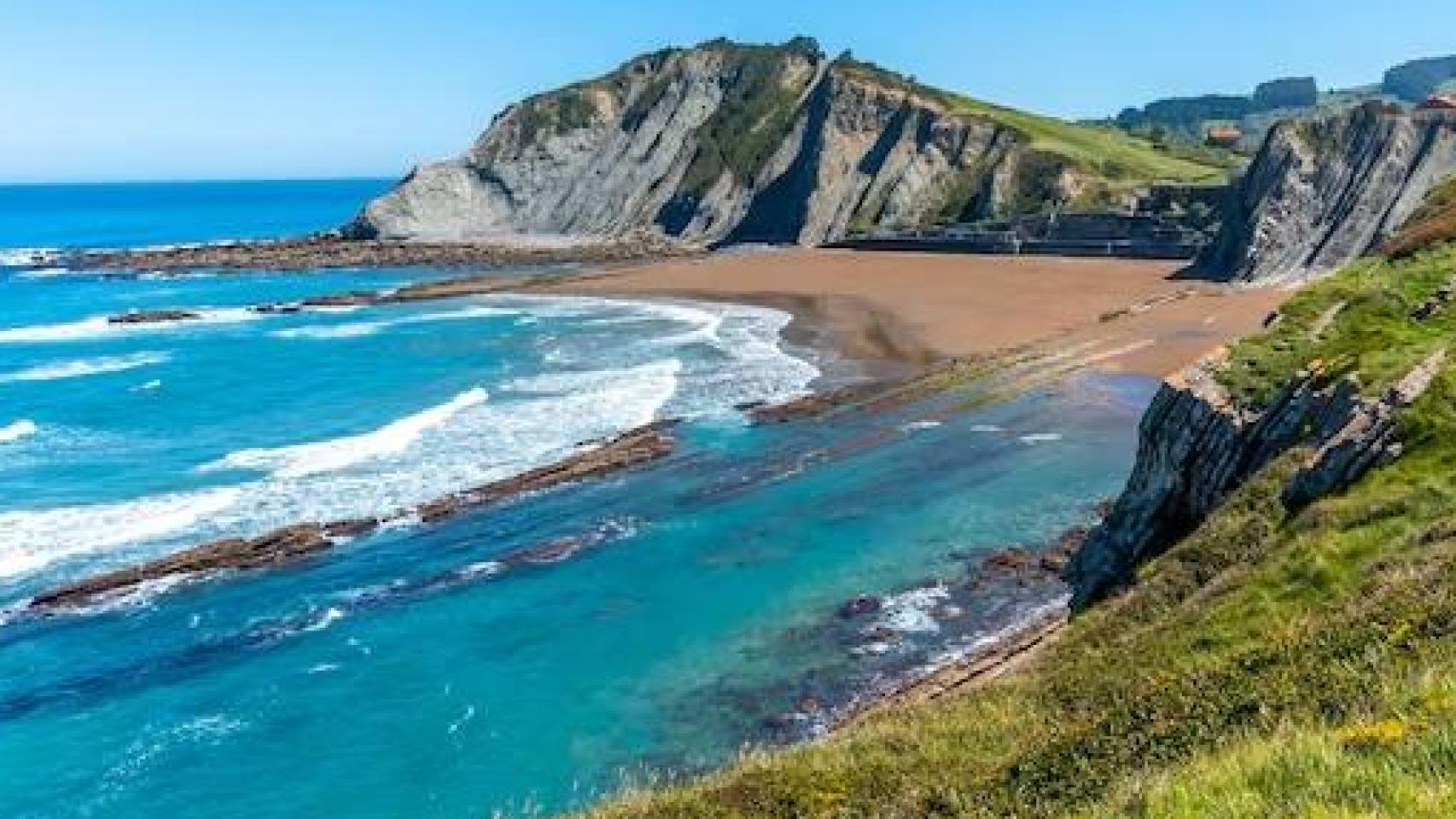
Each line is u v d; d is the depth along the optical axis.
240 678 35.53
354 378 80.19
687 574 42.28
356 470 57.12
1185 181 149.12
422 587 42.16
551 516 49.19
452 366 83.62
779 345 88.38
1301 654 12.19
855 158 176.50
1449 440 21.06
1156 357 73.62
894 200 163.75
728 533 46.25
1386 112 114.31
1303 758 7.73
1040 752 13.40
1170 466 32.19
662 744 30.91
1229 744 10.30
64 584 42.56
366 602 40.97
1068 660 23.14
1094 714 14.77
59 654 37.28
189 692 34.75
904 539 44.59
